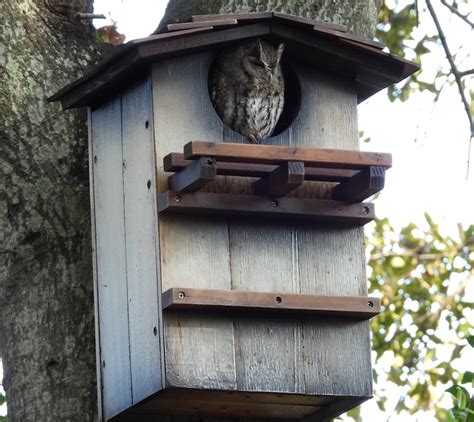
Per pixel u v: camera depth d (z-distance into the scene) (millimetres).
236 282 8148
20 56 8828
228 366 7977
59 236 8641
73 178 8750
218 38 8391
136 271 8242
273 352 8109
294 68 8773
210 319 8008
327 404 8523
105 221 8609
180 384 7836
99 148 8766
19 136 8656
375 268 14898
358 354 8320
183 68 8391
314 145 8664
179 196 7988
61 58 8984
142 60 8234
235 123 8828
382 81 8961
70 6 9180
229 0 9055
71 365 8445
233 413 8633
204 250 8125
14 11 8930
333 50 8641
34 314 8547
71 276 8609
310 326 8250
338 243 8461
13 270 8633
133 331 8203
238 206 8109
